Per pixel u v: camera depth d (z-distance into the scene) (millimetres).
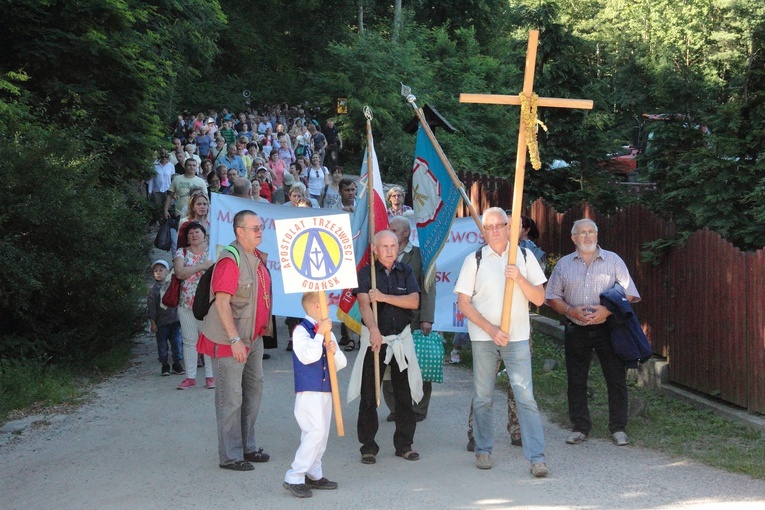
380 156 35312
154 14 19719
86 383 9742
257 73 48938
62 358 10070
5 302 9328
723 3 24375
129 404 8867
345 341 11352
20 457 7230
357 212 7832
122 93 16281
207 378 9492
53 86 14758
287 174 19047
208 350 6754
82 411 8617
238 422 6824
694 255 8453
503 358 6738
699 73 11398
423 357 7289
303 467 6160
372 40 36375
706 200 9641
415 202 7852
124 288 10711
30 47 14602
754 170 9586
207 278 6766
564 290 7648
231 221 10297
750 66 10180
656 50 25078
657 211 10492
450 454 7199
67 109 14961
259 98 47656
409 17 43125
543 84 14375
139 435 7770
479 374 6754
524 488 6293
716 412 8047
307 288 6336
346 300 7246
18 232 9852
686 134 10555
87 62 15297
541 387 9281
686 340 8609
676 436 7508
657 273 9180
